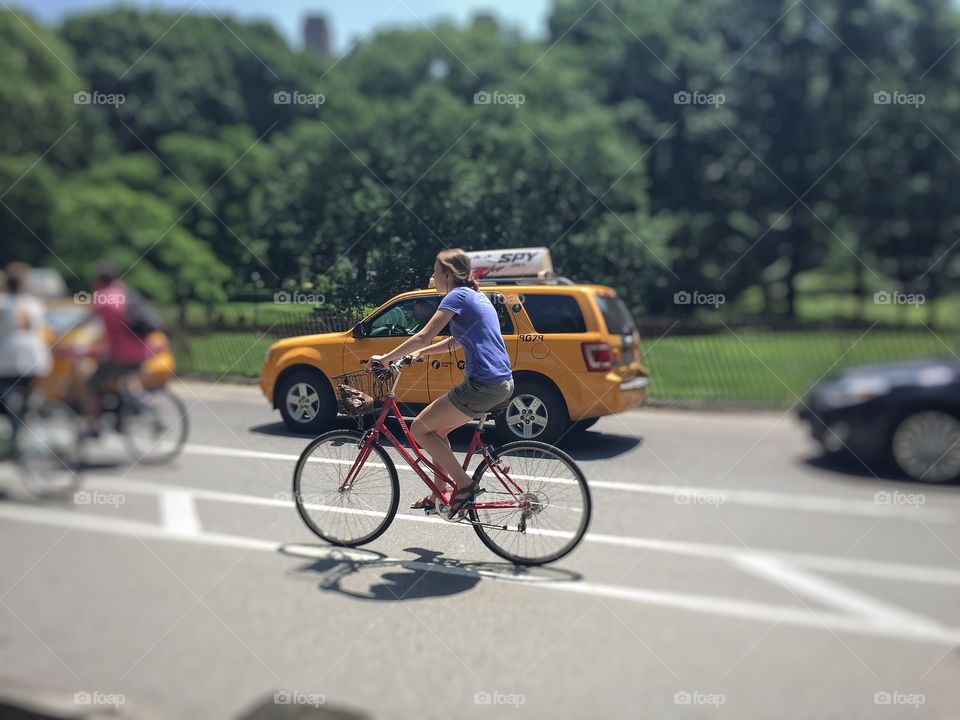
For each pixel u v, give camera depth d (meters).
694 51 31.53
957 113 30.14
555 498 3.78
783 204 31.66
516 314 5.53
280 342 4.41
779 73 31.97
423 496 3.84
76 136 35.44
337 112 14.41
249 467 4.62
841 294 32.19
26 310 6.57
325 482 3.97
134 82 36.69
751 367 9.21
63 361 6.70
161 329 6.61
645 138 30.83
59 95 35.00
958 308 21.97
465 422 3.71
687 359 9.04
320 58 40.81
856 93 31.05
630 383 5.76
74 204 28.19
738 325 15.21
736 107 31.61
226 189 18.84
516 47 30.78
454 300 3.63
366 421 3.94
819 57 32.00
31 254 28.72
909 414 5.96
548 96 24.72
